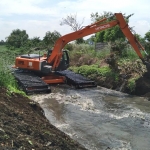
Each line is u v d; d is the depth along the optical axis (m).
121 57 19.20
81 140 7.88
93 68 18.66
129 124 9.43
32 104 8.99
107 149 7.32
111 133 8.54
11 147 4.78
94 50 24.70
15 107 7.79
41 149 5.30
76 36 16.62
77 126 9.09
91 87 16.45
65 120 9.70
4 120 5.93
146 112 11.02
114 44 20.25
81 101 12.62
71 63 23.72
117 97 13.84
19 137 5.33
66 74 17.45
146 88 14.16
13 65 17.84
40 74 16.86
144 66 15.91
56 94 13.95
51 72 16.72
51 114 10.36
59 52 16.81
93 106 11.77
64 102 12.29
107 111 11.03
